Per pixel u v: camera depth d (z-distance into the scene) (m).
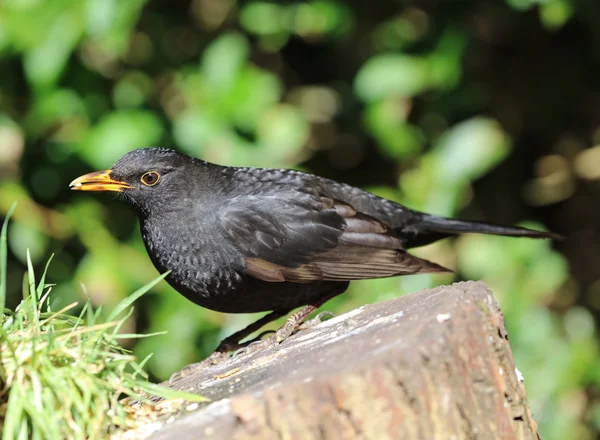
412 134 12.81
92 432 5.14
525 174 14.47
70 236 12.41
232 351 8.86
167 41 12.78
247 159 11.88
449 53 12.55
